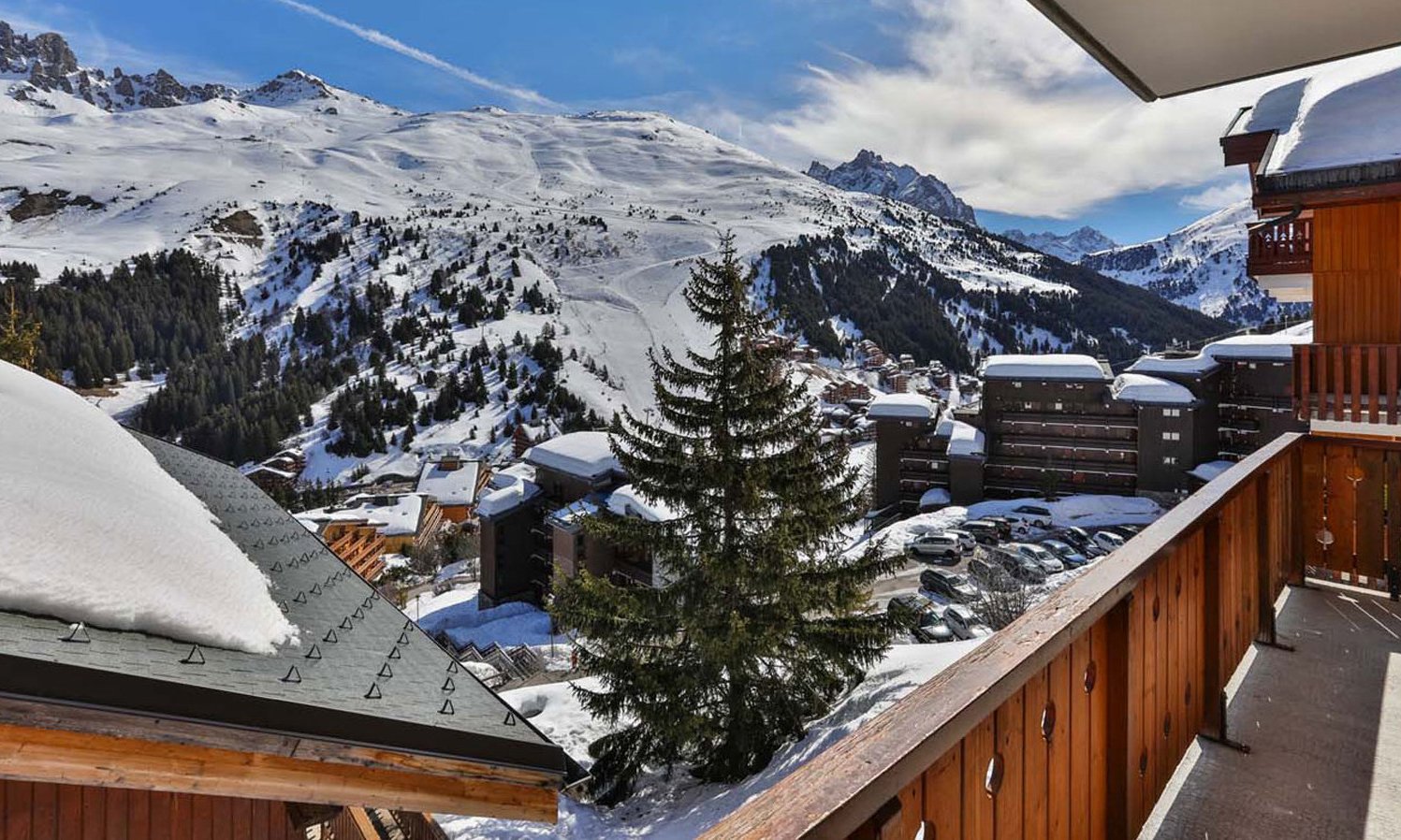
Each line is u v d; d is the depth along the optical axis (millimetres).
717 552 10812
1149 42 2553
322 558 5953
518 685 19281
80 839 3385
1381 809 2186
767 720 10664
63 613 2189
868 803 846
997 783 1309
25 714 1900
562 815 9570
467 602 37750
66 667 1914
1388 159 5383
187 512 4602
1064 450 43906
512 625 31766
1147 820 2189
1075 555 31109
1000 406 45281
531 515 36625
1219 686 2627
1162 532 2088
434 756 2998
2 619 2021
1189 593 2463
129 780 2223
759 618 10812
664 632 10961
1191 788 2357
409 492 73688
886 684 10875
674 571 11297
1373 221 6637
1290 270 8180
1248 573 3283
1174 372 42062
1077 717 1677
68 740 2055
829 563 11414
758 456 11258
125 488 3986
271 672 2738
